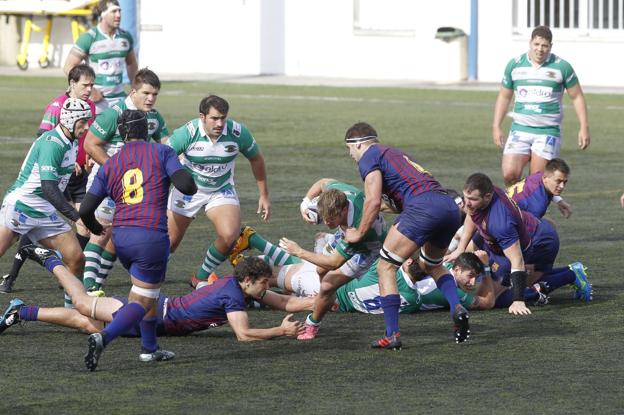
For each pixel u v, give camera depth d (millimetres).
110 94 34312
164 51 95438
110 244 24219
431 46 86375
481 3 84625
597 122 59406
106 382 18000
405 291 23031
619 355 19734
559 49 82250
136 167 18891
